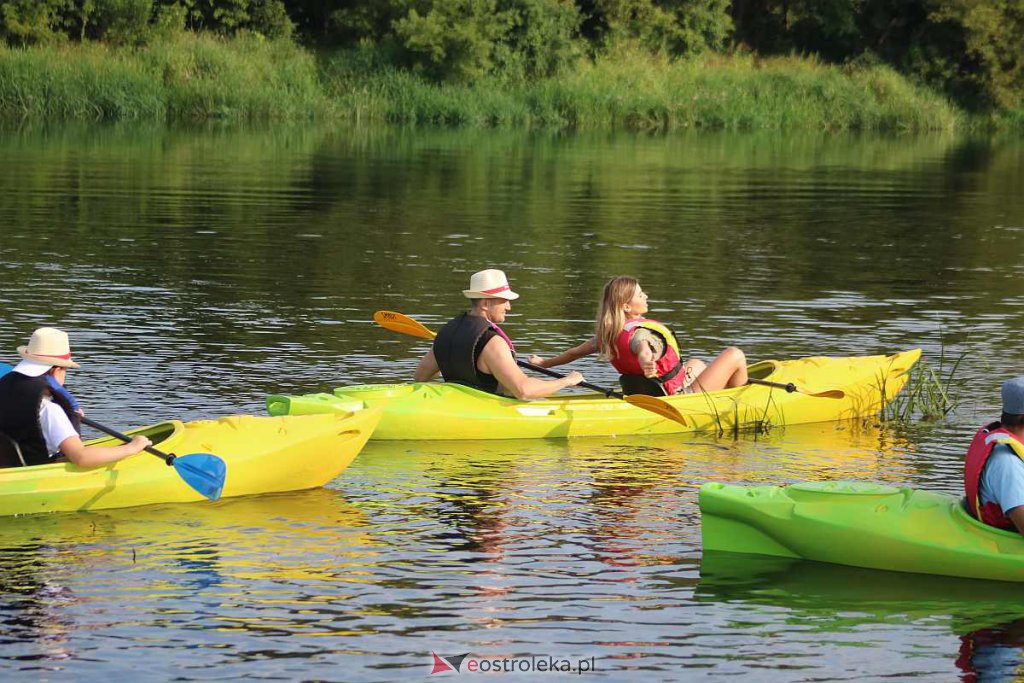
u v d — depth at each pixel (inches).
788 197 1512.1
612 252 1069.1
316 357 677.3
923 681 315.6
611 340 566.6
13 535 409.4
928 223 1296.8
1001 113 3238.2
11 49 2527.1
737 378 589.0
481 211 1318.9
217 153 1857.8
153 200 1330.0
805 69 3134.8
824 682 314.7
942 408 606.9
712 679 315.9
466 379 556.4
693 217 1306.6
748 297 875.4
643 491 470.9
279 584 371.6
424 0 2817.4
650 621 349.7
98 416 545.3
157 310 791.1
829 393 570.9
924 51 3299.7
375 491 467.8
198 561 389.1
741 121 2842.0
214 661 320.8
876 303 861.2
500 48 2829.7
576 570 386.6
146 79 2458.2
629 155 2049.7
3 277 888.9
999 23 3235.7
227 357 670.5
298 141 2119.8
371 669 318.3
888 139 2699.3
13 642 329.1
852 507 394.9
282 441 460.8
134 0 2655.0
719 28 3230.8
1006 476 367.2
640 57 3078.2
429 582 374.9
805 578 383.2
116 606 353.1
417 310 813.9
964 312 834.8
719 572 386.9
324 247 1064.2
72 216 1198.9
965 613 357.1
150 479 442.9
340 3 3085.6
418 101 2657.5
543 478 487.8
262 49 2773.1
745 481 486.9
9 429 430.6
